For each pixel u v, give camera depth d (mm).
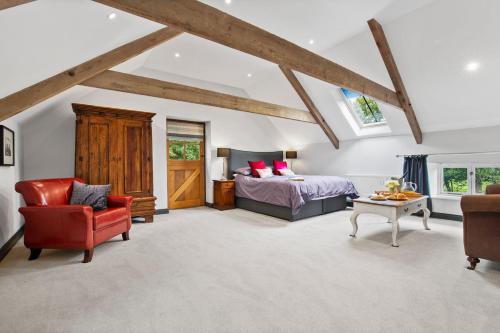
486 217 2322
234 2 2934
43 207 2693
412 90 4250
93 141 3959
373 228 3932
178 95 4090
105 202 3346
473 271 2377
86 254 2678
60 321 1662
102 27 2434
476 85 3715
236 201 5879
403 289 2045
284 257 2752
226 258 2732
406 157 4992
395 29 3492
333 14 3227
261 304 1840
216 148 6086
